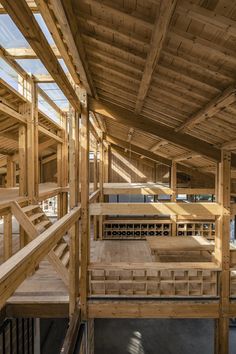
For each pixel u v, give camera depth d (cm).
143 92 402
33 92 661
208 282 574
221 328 564
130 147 1083
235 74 289
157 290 591
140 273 721
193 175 1148
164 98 433
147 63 304
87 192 555
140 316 565
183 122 497
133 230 1091
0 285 151
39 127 741
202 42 256
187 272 577
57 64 303
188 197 1327
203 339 746
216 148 562
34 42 230
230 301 569
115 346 710
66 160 1027
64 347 394
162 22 226
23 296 529
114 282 569
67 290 550
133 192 984
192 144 557
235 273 662
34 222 604
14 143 988
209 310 567
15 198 595
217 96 344
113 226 1126
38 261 223
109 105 543
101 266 572
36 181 682
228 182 565
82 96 526
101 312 562
